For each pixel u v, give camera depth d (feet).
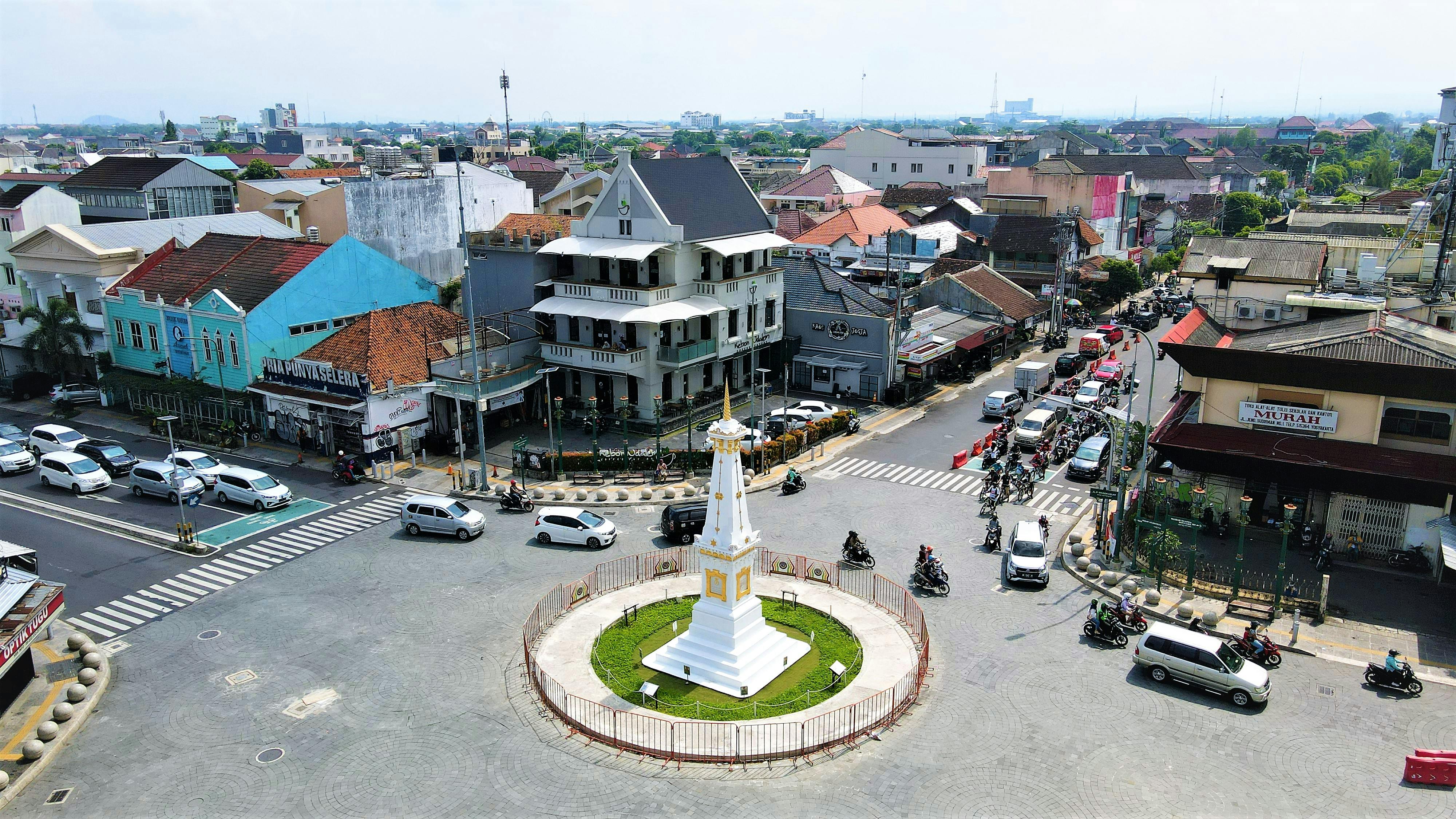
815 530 156.76
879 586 134.10
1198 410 158.71
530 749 95.71
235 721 101.60
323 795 88.99
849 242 356.38
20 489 179.22
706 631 109.19
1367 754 93.20
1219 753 93.66
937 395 246.47
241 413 207.72
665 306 205.98
